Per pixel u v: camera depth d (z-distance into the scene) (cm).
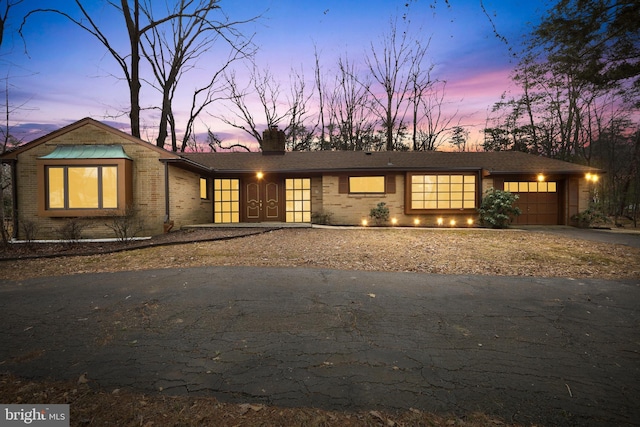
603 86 1032
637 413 204
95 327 346
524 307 401
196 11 1728
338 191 1435
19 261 723
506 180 1447
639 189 1764
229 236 1017
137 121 1599
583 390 230
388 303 415
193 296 446
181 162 1147
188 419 198
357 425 192
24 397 222
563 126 2505
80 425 193
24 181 1070
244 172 1427
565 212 1427
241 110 2566
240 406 210
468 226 1403
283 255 746
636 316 372
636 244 910
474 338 315
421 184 1427
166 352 288
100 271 616
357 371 254
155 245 875
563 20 840
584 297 440
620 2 802
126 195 1059
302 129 2828
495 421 195
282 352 286
